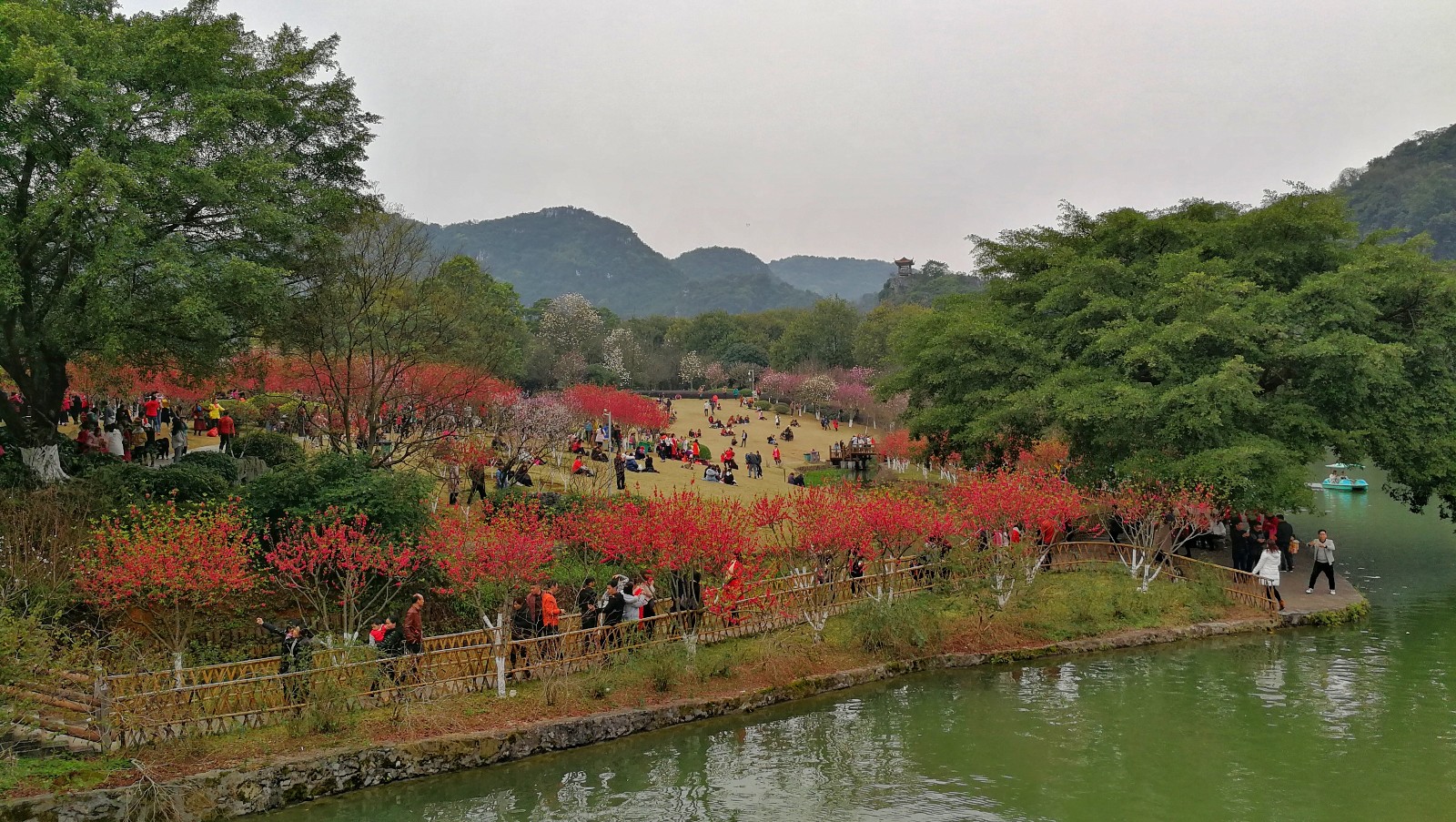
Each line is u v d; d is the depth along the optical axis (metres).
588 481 35.28
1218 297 28.72
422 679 16.53
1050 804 13.82
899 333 43.69
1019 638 21.62
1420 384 29.56
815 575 21.28
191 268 20.19
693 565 19.95
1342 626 23.34
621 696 17.23
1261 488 24.92
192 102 22.12
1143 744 16.11
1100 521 29.03
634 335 127.12
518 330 76.50
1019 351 34.41
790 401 95.62
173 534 16.61
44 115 19.84
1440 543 34.62
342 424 33.19
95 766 13.10
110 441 27.67
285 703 15.33
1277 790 14.16
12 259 19.19
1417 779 14.47
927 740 16.41
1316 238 32.22
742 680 18.48
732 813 13.61
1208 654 21.28
